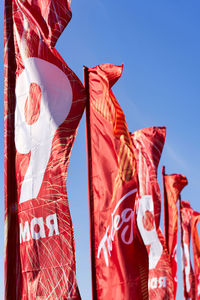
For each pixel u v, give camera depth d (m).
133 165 10.15
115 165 10.11
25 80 8.80
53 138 8.40
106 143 10.17
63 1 8.70
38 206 8.23
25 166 8.49
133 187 10.05
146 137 16.56
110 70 10.19
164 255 16.89
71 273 7.77
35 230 8.18
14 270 8.13
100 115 10.27
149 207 16.98
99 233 9.87
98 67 10.34
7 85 8.85
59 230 7.99
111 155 10.14
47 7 8.77
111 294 9.57
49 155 8.37
